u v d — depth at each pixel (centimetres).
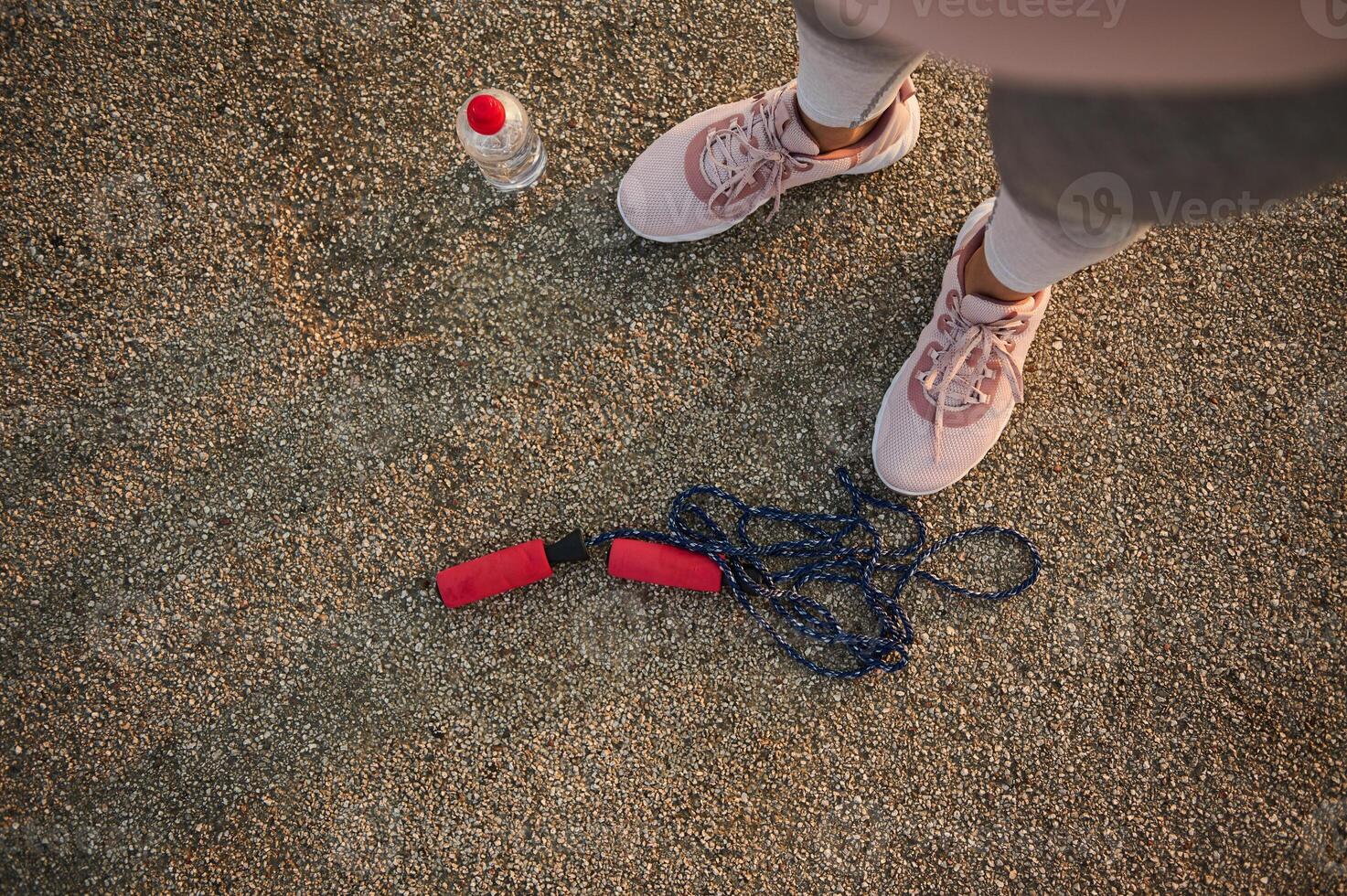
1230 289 159
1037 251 106
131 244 157
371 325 157
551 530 156
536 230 158
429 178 158
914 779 155
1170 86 66
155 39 158
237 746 153
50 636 154
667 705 154
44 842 151
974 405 147
